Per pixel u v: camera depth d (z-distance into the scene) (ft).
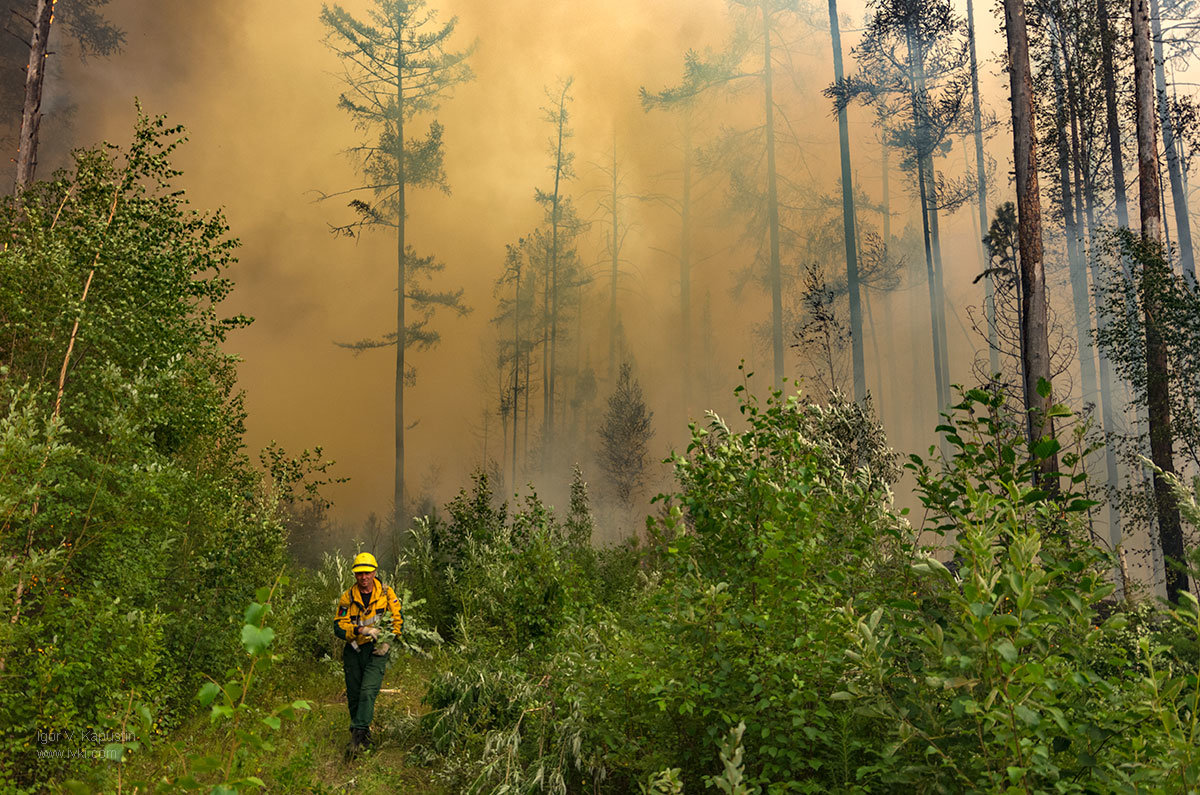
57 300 17.93
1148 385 44.86
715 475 17.48
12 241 19.95
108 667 14.84
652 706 15.10
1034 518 12.88
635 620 18.28
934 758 10.49
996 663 9.13
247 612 8.60
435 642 29.14
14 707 13.69
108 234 20.10
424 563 34.12
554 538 32.91
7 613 14.17
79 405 17.62
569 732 16.46
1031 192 40.27
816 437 29.01
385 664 20.35
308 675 25.38
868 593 13.08
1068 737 9.81
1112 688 9.85
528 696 18.98
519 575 26.84
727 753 10.11
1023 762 9.07
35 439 16.25
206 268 23.13
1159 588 51.16
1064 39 82.84
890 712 10.37
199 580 21.58
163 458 18.86
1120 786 8.84
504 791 15.64
